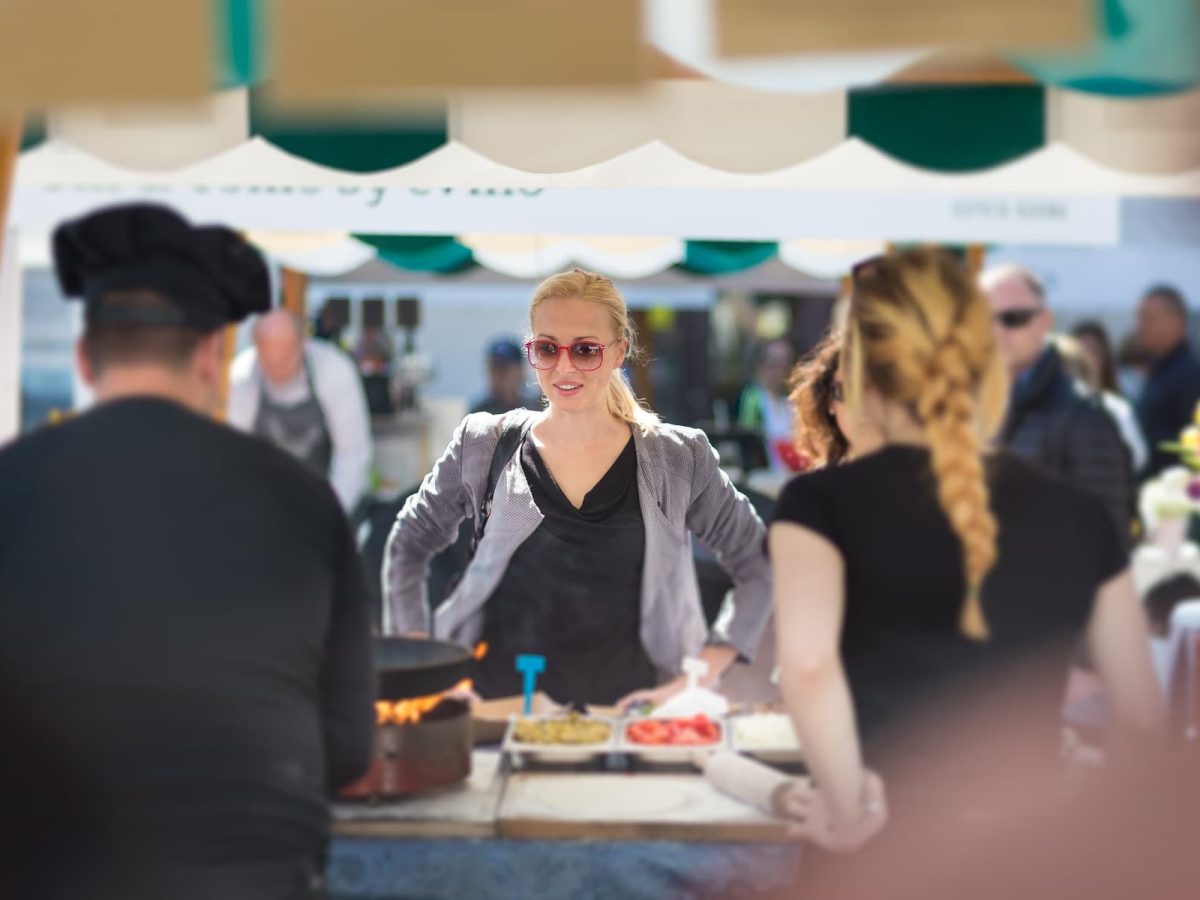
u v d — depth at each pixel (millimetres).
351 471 10898
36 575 3018
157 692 2982
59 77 3137
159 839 2916
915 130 4836
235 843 2975
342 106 3227
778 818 4348
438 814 4395
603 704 6035
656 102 4738
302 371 10766
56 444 3168
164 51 3113
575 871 4355
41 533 3051
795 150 4828
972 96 4824
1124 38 3283
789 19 2959
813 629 3488
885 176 6148
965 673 3469
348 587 3506
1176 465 12312
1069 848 3438
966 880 3443
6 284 7852
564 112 4691
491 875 4363
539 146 4703
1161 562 9281
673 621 6016
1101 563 3615
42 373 13422
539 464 5688
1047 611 3506
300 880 3094
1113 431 8312
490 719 5402
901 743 3490
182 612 3045
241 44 3225
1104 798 3467
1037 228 8031
